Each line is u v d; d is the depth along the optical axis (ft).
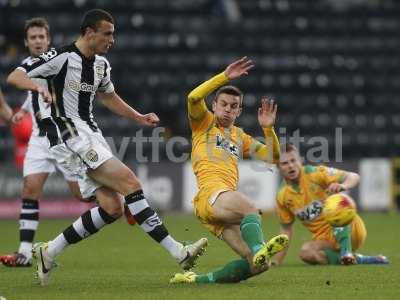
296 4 269.44
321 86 244.42
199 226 152.87
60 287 66.59
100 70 69.00
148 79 238.48
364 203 193.57
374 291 62.39
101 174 66.64
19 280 72.69
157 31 251.39
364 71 250.37
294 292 61.21
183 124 227.20
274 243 58.59
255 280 70.44
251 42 253.24
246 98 236.84
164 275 78.23
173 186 185.16
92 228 67.21
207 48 249.34
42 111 85.87
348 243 87.56
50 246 67.56
